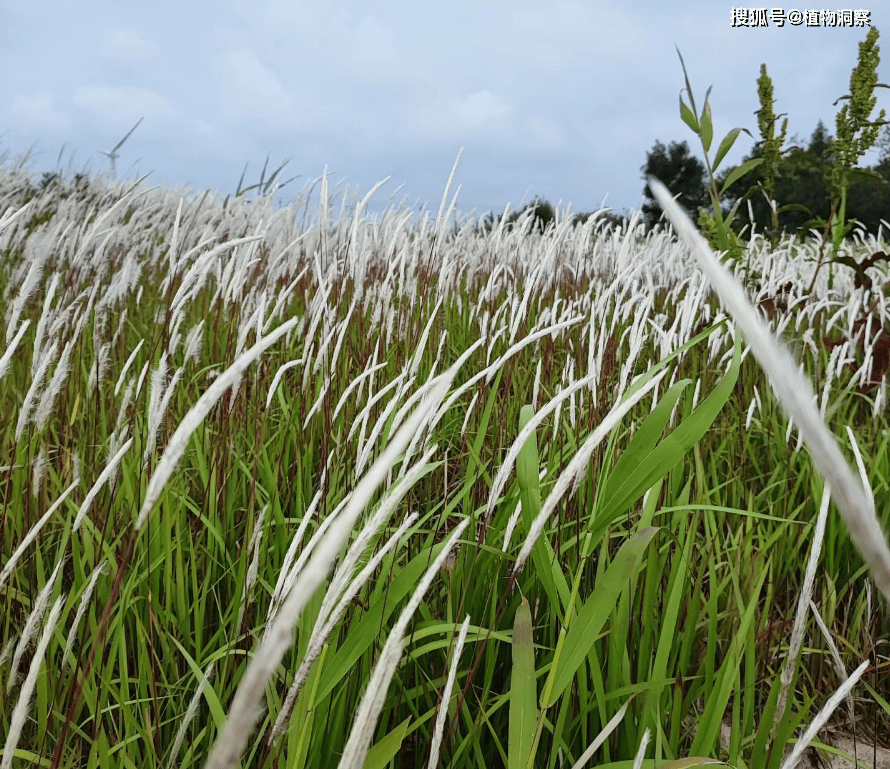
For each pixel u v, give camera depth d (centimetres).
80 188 645
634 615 145
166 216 495
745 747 130
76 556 139
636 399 72
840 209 306
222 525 177
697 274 239
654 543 132
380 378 219
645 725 116
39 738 109
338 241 376
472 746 126
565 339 270
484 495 180
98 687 123
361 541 68
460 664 139
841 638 154
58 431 195
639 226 327
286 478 185
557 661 85
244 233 417
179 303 146
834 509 182
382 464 30
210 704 106
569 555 154
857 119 289
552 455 157
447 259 253
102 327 240
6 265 378
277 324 287
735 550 165
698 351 273
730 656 117
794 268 421
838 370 220
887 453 227
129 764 106
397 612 133
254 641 131
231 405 168
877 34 280
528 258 507
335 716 113
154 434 95
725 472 223
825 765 149
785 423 219
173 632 142
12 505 165
